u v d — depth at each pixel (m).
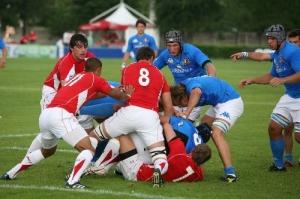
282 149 30.14
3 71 103.44
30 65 121.88
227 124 28.03
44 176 28.08
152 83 26.77
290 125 31.53
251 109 55.91
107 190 25.28
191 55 33.53
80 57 29.36
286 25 173.38
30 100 61.16
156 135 26.39
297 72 28.58
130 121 26.47
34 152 27.08
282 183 27.53
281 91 74.56
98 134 27.48
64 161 31.80
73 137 25.55
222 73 106.50
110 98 29.05
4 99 61.72
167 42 33.47
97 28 187.25
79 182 26.00
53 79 30.70
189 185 26.53
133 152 27.23
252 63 148.50
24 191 25.08
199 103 28.30
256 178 28.53
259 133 42.28
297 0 171.62
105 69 109.31
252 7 180.12
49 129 25.89
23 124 45.09
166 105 27.25
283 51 29.22
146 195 24.48
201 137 28.61
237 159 33.28
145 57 27.23
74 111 25.98
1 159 32.22
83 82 26.08
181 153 26.81
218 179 28.08
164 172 26.31
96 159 28.91
